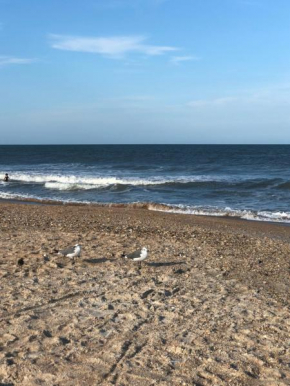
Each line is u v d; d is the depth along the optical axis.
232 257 12.54
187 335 6.97
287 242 16.20
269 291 9.58
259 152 121.12
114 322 7.36
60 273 9.95
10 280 9.34
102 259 11.34
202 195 32.47
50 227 16.22
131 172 51.78
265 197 31.38
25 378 5.61
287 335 7.11
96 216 20.12
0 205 23.17
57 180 41.06
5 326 7.07
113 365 5.98
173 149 151.12
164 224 18.50
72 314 7.62
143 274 10.19
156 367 5.95
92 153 114.81
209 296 8.85
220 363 6.12
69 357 6.15
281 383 5.68
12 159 83.94
